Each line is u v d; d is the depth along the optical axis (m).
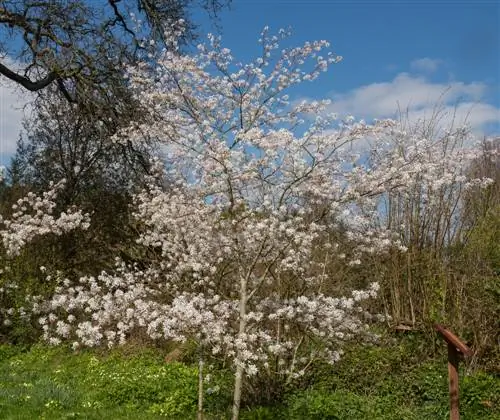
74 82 14.59
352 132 7.05
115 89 13.97
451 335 6.55
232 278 8.22
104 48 13.73
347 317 7.68
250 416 6.99
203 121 7.37
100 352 11.01
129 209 14.70
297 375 7.59
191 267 8.49
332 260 8.55
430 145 7.98
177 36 10.52
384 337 9.66
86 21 13.80
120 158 15.52
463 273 10.52
